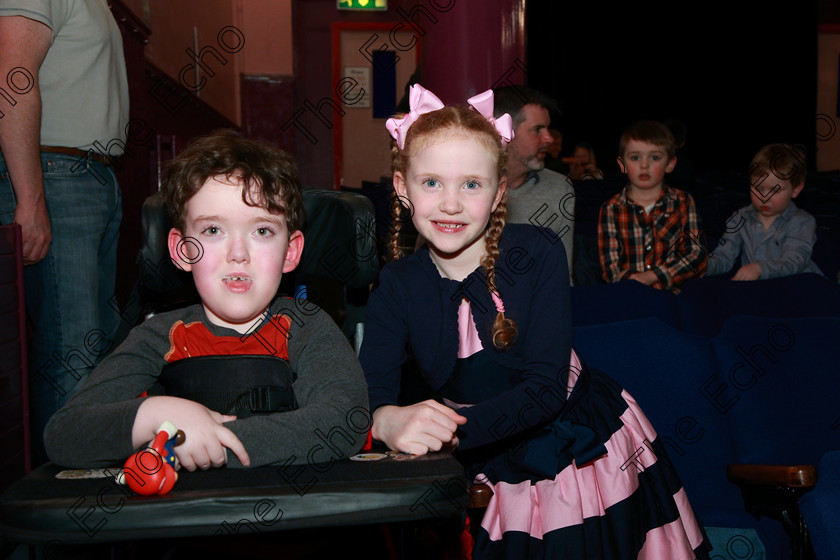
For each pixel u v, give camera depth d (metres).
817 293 2.04
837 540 1.17
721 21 8.83
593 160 6.46
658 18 8.79
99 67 1.98
